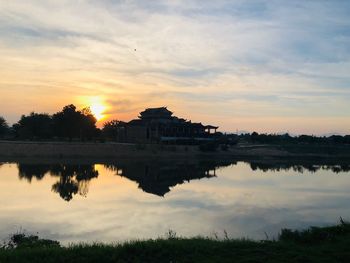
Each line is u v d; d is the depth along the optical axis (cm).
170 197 3922
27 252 1412
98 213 3039
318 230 1759
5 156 8300
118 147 10025
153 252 1455
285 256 1426
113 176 5919
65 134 11131
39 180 5069
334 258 1409
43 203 3409
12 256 1364
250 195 4166
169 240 1634
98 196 3894
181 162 9225
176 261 1380
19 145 8906
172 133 12138
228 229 2561
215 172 6969
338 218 2986
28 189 4222
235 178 5981
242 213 3123
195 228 2583
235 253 1459
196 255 1431
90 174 6100
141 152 10012
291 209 3347
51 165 7400
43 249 1461
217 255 1438
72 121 11075
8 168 6538
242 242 1595
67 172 6278
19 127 12181
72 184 4766
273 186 5012
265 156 11725
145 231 2488
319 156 12488
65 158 8769
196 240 1655
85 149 9444
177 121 13025
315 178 6188
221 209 3291
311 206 3528
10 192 3969
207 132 13012
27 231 2417
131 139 12231
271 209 3328
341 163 10575
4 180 4938
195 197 3950
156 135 11856
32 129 11631
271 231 2514
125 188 4550
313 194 4341
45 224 2630
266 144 15038
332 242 1623
